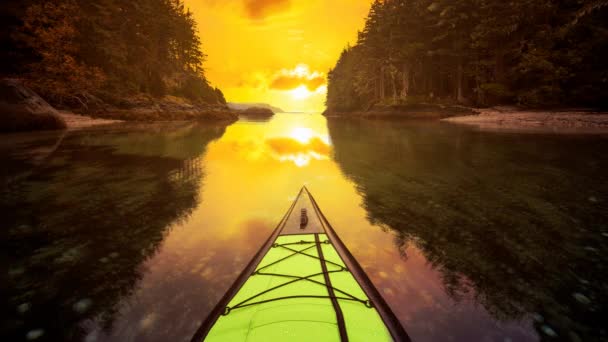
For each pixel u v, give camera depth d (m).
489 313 3.01
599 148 12.65
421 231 5.06
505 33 31.67
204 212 6.16
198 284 3.57
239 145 17.70
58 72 31.16
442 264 3.97
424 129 26.27
